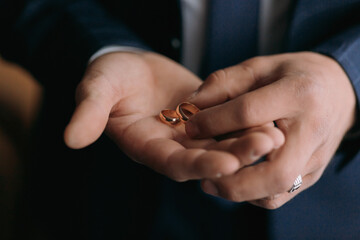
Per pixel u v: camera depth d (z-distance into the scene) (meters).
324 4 0.51
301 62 0.40
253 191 0.33
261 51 0.58
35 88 0.96
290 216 0.54
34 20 0.60
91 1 0.63
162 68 0.46
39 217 0.73
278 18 0.55
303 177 0.40
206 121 0.36
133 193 0.59
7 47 0.64
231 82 0.40
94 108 0.35
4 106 0.92
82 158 0.61
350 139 0.47
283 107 0.35
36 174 0.71
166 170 0.33
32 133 0.75
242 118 0.35
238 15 0.53
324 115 0.36
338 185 0.51
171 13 0.54
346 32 0.46
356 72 0.41
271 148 0.30
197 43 0.57
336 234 0.54
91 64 0.43
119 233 0.61
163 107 0.44
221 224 0.62
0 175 0.89
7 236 0.86
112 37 0.52
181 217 0.63
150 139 0.37
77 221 0.63
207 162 0.30
